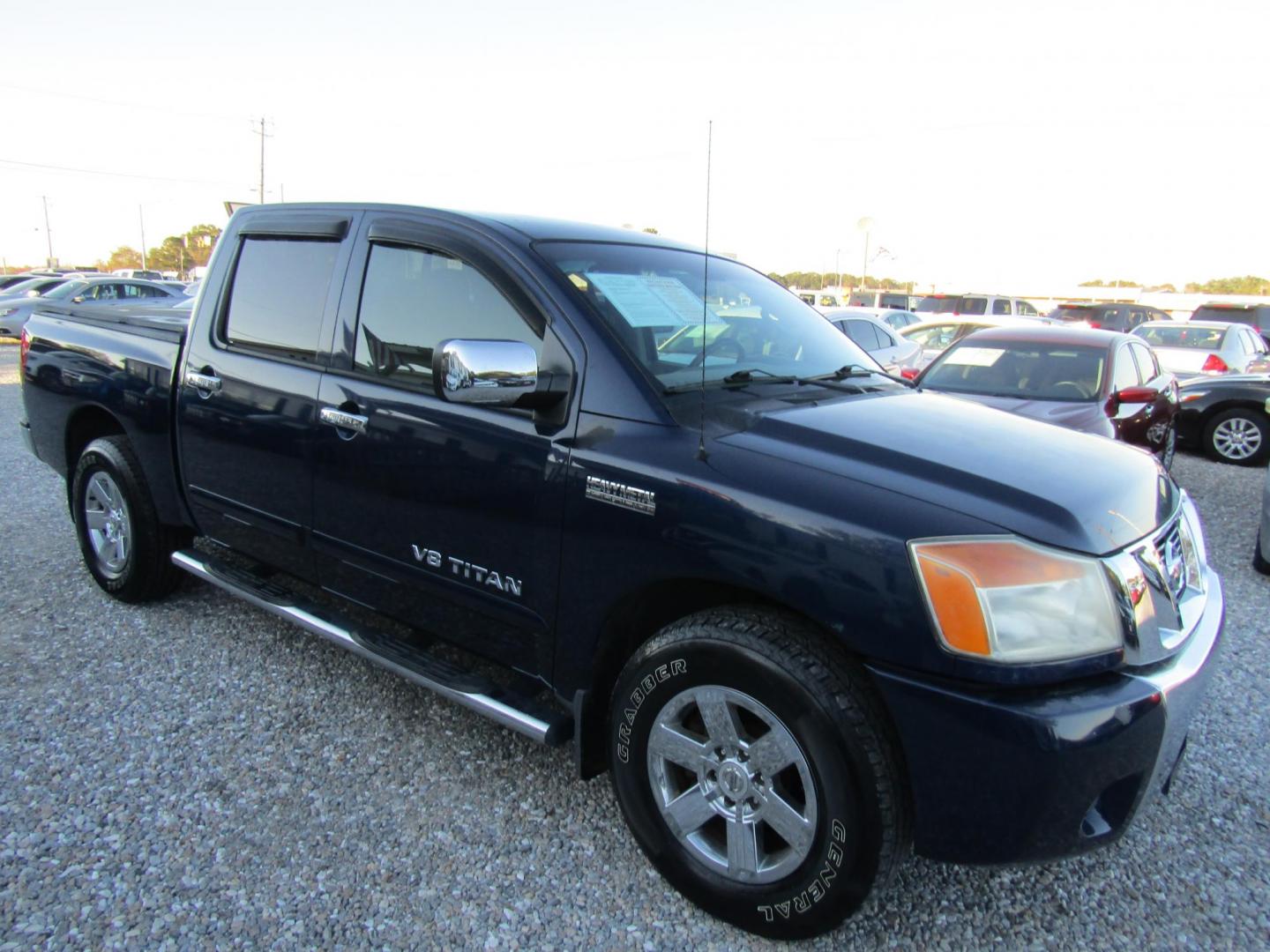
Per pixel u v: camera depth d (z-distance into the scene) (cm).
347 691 348
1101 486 228
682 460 228
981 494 210
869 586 197
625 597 237
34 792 276
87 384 411
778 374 292
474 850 258
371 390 296
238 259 363
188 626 404
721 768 224
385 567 299
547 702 291
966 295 2312
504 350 234
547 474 249
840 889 206
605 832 269
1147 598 211
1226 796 301
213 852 252
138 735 312
